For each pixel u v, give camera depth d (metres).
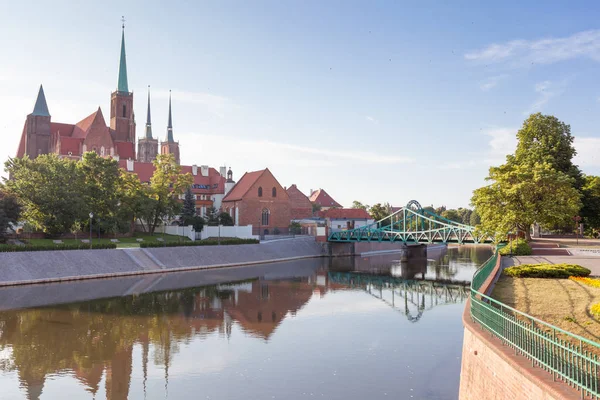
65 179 70.94
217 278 64.19
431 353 29.05
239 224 107.12
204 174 132.12
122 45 152.38
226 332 34.91
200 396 22.81
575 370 11.41
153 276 64.19
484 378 15.59
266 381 24.56
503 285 29.47
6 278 52.53
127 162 122.50
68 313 40.91
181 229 97.50
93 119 124.44
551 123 66.31
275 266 81.19
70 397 22.95
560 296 24.38
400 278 67.00
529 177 51.28
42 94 128.50
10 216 62.91
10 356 29.11
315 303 46.75
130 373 26.11
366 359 28.00
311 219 128.88
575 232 79.44
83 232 81.81
